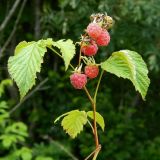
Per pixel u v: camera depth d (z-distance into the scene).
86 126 7.80
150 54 6.50
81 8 6.34
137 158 7.97
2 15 7.50
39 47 1.83
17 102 7.99
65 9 6.84
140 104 8.84
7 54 7.60
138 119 8.38
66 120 2.05
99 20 1.86
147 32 6.41
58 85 7.98
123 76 1.88
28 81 1.76
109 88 8.27
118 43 6.42
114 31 6.36
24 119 8.44
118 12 6.27
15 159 4.69
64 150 6.69
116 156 7.77
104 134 7.92
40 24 7.46
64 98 8.22
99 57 6.92
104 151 7.85
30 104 8.23
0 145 5.38
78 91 8.23
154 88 8.46
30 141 8.21
